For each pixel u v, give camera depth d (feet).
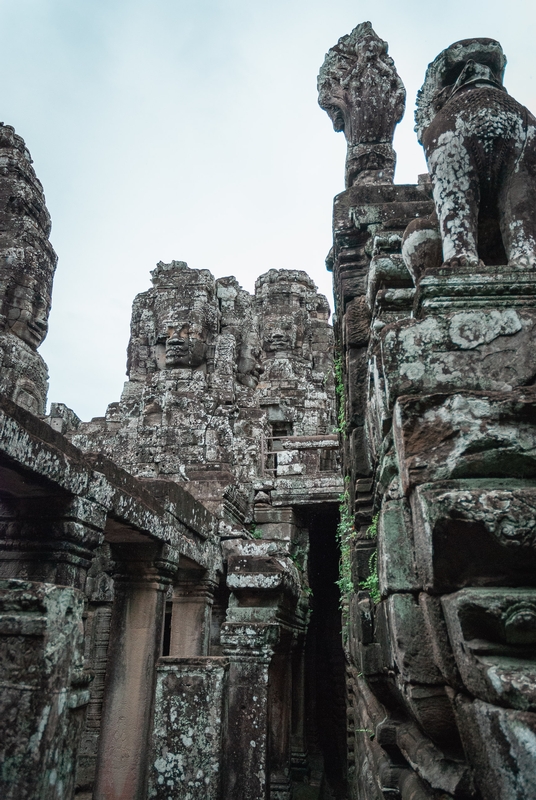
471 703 6.70
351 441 15.74
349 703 24.57
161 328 52.90
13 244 29.07
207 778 17.51
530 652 6.45
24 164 30.78
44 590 9.46
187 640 24.45
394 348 8.73
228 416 46.01
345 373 17.43
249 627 20.31
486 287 8.91
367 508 14.89
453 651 7.20
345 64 21.68
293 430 60.54
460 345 8.59
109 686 18.35
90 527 14.73
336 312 20.70
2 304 28.07
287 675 28.48
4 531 14.03
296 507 35.42
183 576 25.34
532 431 7.73
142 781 17.40
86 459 15.65
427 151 11.14
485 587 7.15
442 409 8.07
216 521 27.17
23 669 9.18
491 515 7.02
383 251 13.91
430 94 14.99
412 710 8.14
